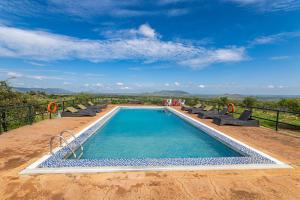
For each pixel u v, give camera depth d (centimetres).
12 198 240
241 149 448
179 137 686
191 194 254
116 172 315
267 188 271
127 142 612
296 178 302
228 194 255
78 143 490
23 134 580
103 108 1443
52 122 802
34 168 326
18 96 915
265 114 1283
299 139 547
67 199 240
